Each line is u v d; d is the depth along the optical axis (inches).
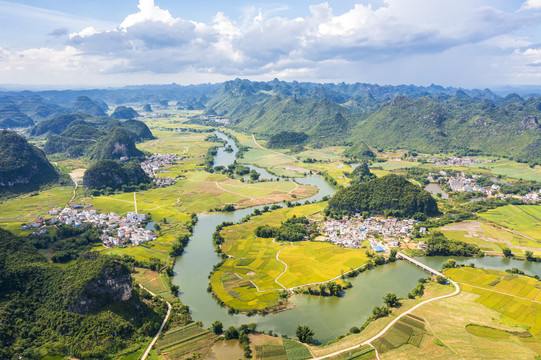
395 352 7101.4
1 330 7258.9
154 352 7308.1
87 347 7268.7
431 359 6875.0
